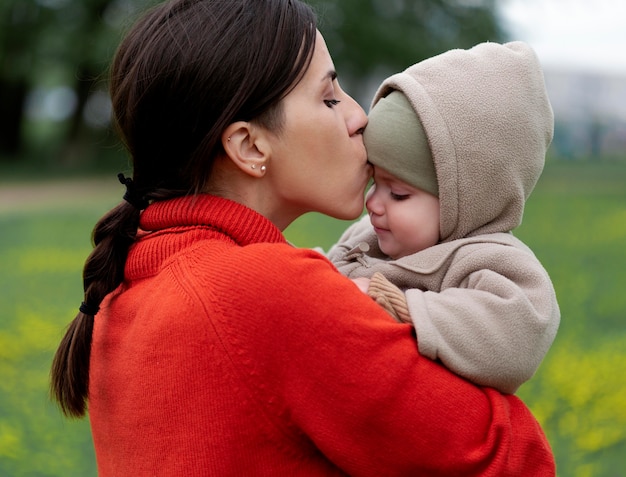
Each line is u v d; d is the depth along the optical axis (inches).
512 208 69.7
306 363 52.3
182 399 53.7
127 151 66.1
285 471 54.1
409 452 52.5
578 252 387.5
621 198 638.5
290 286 53.1
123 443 58.4
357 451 52.6
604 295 293.6
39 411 193.9
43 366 226.5
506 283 61.9
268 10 60.1
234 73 58.1
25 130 1142.3
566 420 180.2
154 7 65.4
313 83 62.4
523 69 69.6
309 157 62.7
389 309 59.9
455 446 52.8
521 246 68.1
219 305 53.3
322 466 55.1
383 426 52.2
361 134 71.3
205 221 59.8
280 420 53.2
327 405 52.2
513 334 59.0
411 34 967.0
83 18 890.7
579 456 163.5
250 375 52.6
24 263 375.9
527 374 59.7
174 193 61.9
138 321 58.1
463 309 59.0
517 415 56.9
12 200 653.3
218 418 53.0
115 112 64.2
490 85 68.1
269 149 61.5
